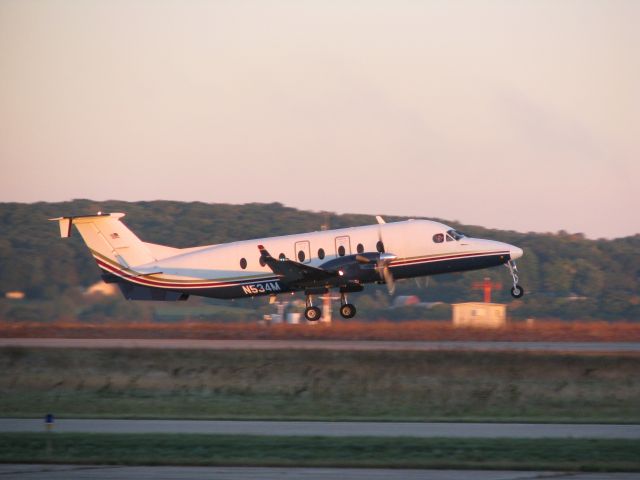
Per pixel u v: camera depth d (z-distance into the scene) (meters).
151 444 64.00
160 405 93.38
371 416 85.38
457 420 81.06
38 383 103.81
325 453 61.47
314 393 97.06
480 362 102.50
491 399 93.06
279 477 54.53
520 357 102.75
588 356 102.56
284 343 128.75
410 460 59.59
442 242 131.50
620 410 88.75
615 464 58.47
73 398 97.94
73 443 64.31
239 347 116.06
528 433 71.12
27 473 55.69
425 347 116.94
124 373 105.94
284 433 70.38
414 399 93.88
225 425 75.75
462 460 59.50
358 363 104.38
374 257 128.88
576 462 59.06
